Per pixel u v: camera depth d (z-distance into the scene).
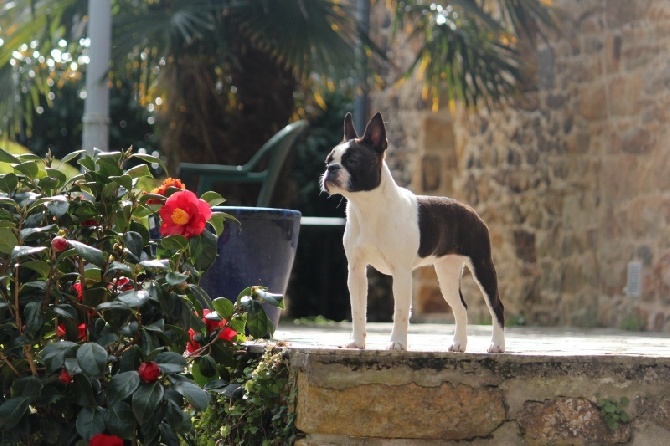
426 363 5.15
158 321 5.24
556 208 13.70
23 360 5.20
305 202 19.59
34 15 12.79
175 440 5.21
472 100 14.17
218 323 5.60
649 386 5.36
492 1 13.31
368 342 7.06
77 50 14.35
